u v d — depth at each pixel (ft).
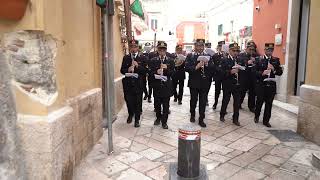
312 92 20.56
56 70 12.61
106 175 14.99
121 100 32.71
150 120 26.78
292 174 15.51
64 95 13.62
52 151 11.60
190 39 82.33
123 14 33.91
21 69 11.55
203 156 17.90
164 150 18.71
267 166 16.51
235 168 16.21
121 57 33.78
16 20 11.23
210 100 38.60
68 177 13.65
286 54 32.68
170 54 34.22
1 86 11.19
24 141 11.55
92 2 19.47
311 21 20.80
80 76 16.94
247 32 51.31
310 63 21.13
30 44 11.46
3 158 10.78
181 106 34.06
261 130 23.77
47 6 11.66
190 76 25.02
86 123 17.43
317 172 15.75
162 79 23.45
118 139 20.80
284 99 32.99
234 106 25.52
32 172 11.59
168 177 14.47
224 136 22.07
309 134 21.06
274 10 36.11
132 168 15.85
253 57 29.58
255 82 26.37
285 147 19.62
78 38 16.43
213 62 25.59
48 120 11.48
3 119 11.02
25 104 11.62
